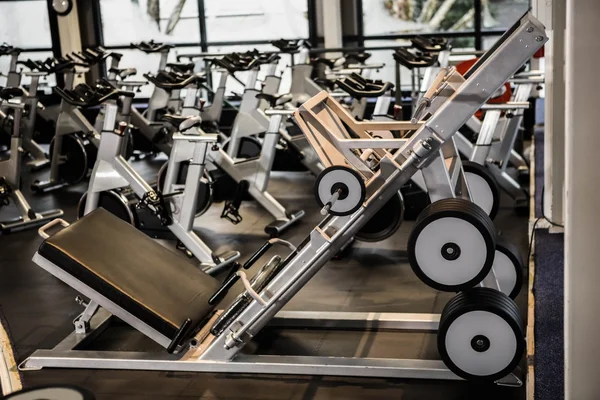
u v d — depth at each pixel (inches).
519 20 134.4
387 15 399.9
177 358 153.9
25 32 426.6
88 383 149.9
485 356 137.3
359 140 139.1
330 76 293.7
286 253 229.5
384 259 218.1
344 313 174.1
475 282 134.1
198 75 273.3
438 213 132.4
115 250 158.7
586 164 105.4
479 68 132.7
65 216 275.9
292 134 307.4
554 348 154.3
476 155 235.5
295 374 149.6
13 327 179.3
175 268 165.2
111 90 219.3
